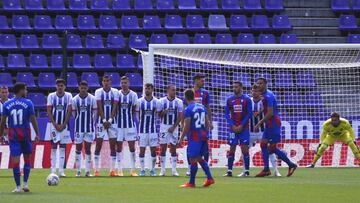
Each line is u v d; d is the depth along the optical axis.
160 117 55.84
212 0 96.81
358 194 36.88
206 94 52.22
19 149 38.44
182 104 55.62
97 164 54.84
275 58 72.44
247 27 93.62
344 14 96.88
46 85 85.62
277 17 94.12
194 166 41.34
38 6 95.25
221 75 71.62
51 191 38.81
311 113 73.81
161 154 55.94
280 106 73.50
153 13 95.81
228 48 66.69
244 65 70.81
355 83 74.50
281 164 69.69
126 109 54.78
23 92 38.62
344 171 60.47
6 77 85.94
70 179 49.75
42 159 67.31
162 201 32.78
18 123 38.16
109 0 97.56
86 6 95.81
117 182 46.38
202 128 41.31
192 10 95.75
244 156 53.62
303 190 39.31
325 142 66.00
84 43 91.88
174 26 93.38
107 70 88.62
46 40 90.19
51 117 52.66
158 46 64.75
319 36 94.38
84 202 32.31
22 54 89.69
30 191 38.84
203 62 70.81
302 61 72.50
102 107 53.97
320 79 74.00
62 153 53.12
